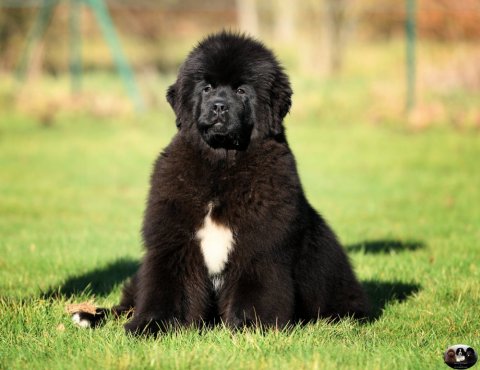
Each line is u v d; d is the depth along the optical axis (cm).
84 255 1027
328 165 2088
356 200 1619
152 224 657
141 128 2775
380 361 539
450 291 815
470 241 1136
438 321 707
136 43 5572
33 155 2264
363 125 2752
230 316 649
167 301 645
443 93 2700
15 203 1552
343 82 3198
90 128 2781
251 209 648
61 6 3747
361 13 3916
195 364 525
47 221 1380
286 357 544
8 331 633
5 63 3741
